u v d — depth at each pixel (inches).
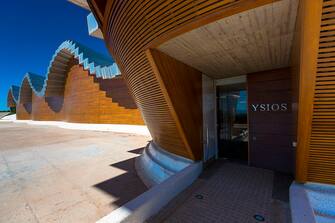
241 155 233.5
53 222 128.4
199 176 173.8
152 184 194.9
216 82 224.7
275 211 116.5
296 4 82.5
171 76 148.7
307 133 107.2
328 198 124.2
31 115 1360.7
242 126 233.6
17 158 314.8
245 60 156.3
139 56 143.5
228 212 117.2
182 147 186.2
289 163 175.8
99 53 787.4
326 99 92.7
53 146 418.9
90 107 753.0
